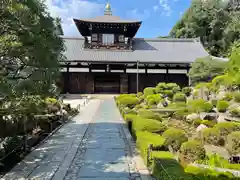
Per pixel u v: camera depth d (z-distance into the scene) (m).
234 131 8.96
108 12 39.50
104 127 12.25
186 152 6.53
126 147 8.56
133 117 11.33
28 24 6.30
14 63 7.19
